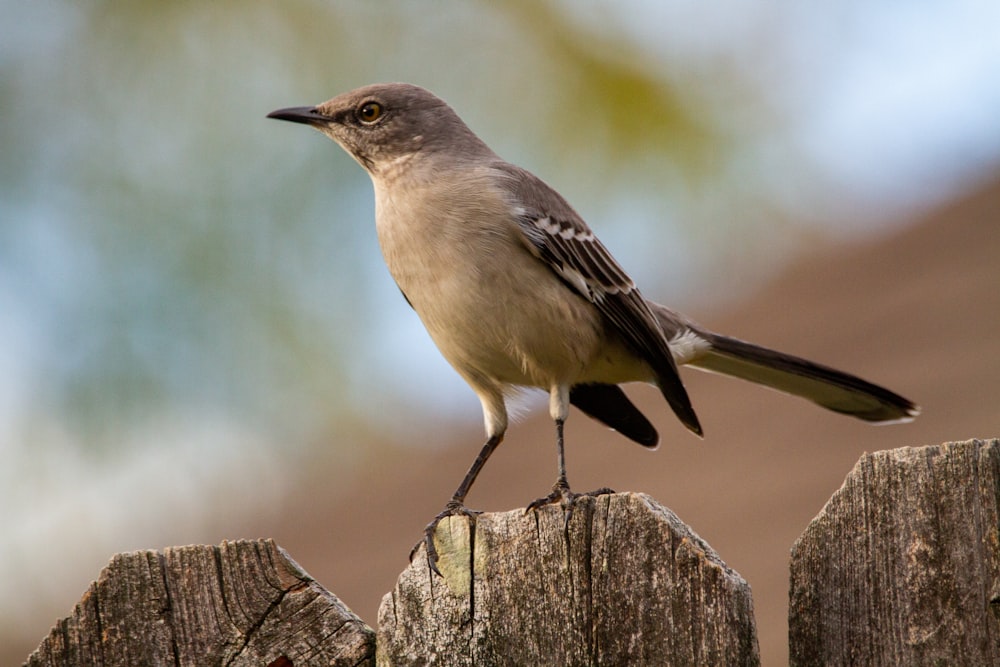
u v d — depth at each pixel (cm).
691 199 1280
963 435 945
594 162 1296
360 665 502
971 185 1326
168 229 1222
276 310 1206
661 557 466
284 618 505
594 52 1318
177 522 1252
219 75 1313
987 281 1147
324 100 1321
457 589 501
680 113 1286
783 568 898
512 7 1345
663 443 1207
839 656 450
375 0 1358
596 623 474
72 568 1221
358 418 1282
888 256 1305
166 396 1176
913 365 1091
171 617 507
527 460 1326
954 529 437
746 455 1105
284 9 1339
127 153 1268
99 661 505
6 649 1175
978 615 429
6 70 1305
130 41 1328
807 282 1358
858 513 454
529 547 492
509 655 488
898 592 443
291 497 1484
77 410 1159
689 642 456
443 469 1399
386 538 1304
